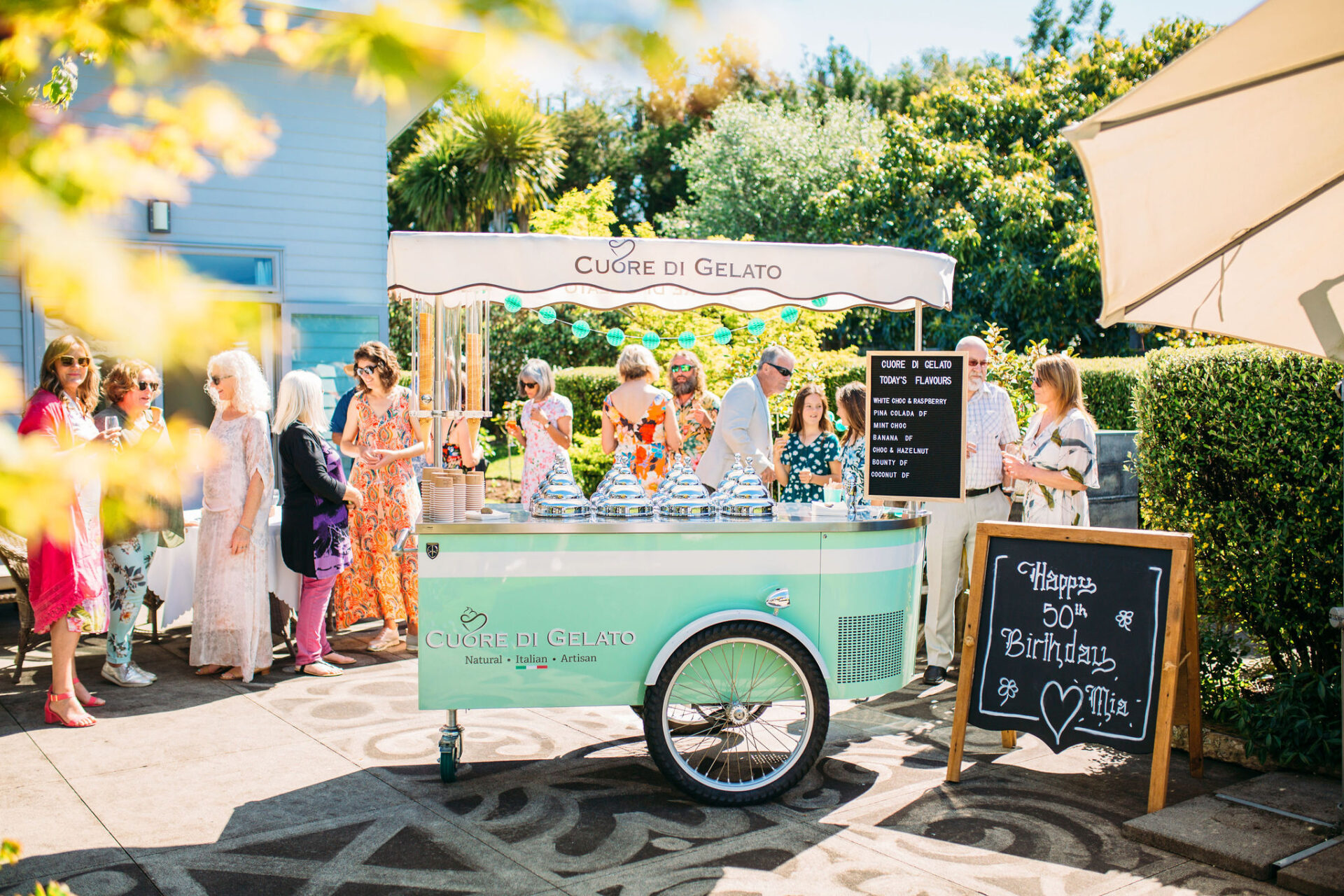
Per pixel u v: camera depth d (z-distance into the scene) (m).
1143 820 3.52
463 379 5.45
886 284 4.47
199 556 5.46
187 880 3.13
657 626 3.82
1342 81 2.75
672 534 3.81
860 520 3.99
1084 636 3.90
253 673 5.51
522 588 3.74
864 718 4.91
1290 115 2.86
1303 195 3.12
